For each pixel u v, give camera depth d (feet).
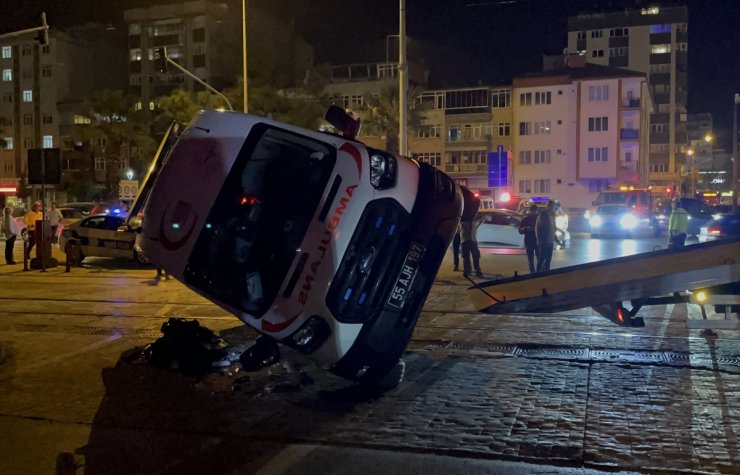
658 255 24.09
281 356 26.99
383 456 17.33
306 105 174.50
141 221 21.75
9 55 254.06
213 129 21.42
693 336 30.40
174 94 177.78
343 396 22.39
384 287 20.85
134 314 37.88
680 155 312.91
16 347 29.86
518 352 27.99
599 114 208.03
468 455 17.22
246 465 16.98
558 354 27.53
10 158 256.73
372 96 202.90
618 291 24.40
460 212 23.17
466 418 20.01
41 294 45.83
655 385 22.97
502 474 16.05
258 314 20.58
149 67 254.06
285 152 21.62
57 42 249.55
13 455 17.83
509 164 109.60
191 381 24.35
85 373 25.53
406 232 21.31
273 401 22.02
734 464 16.35
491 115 219.41
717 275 23.30
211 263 20.83
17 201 193.47
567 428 18.99
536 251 50.42
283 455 17.54
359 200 20.74
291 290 20.40
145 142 200.03
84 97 241.55
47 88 250.98
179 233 20.89
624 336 30.60
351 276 20.43
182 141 21.49
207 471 16.66
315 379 24.31
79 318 36.73
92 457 17.63
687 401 21.21
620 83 205.98
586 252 78.48
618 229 108.17
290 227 20.83
